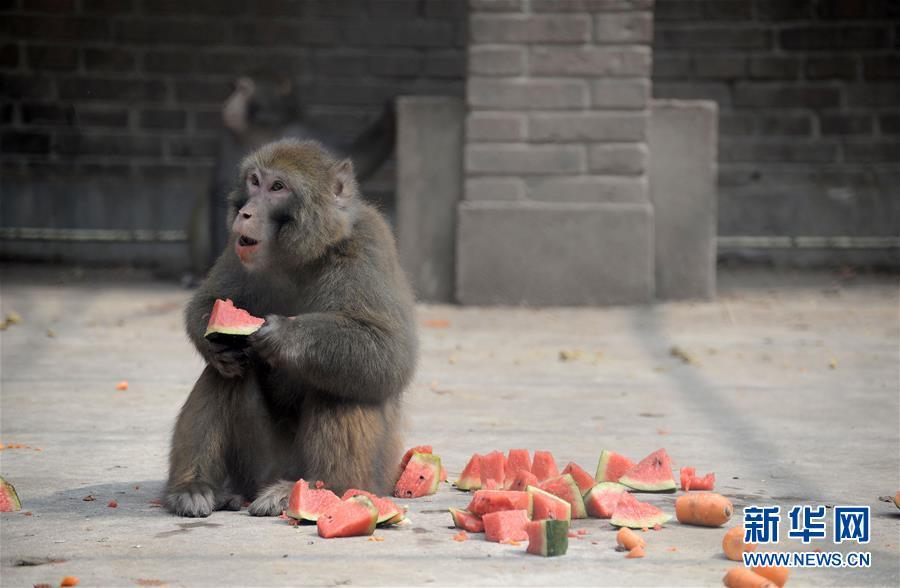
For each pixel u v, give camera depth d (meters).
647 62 16.22
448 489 6.97
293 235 6.28
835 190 22.20
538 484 6.26
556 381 11.12
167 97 21.91
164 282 19.25
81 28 21.75
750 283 19.62
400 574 5.11
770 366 12.03
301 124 18.08
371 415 6.20
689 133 16.83
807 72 22.11
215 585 4.93
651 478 6.93
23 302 16.36
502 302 16.39
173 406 9.59
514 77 16.30
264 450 6.45
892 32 21.97
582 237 16.36
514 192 16.39
